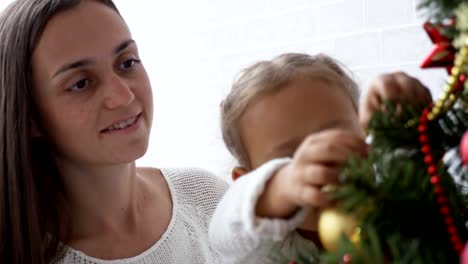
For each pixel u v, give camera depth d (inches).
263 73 23.2
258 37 56.2
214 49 59.9
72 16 28.7
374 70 48.6
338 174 12.3
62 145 30.5
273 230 15.2
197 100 61.6
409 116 13.3
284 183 14.3
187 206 38.7
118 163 30.4
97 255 33.4
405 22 46.6
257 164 22.7
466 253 9.2
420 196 12.0
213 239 20.1
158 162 64.7
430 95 14.6
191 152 62.4
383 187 11.6
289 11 53.7
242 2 57.2
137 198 36.4
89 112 28.8
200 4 60.6
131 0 65.5
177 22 62.5
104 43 28.6
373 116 13.5
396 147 13.1
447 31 11.6
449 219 11.6
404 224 12.0
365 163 11.8
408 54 46.6
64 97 28.9
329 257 11.6
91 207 33.3
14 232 30.6
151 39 64.6
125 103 28.9
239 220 16.8
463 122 13.0
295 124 21.2
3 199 30.9
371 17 48.6
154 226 36.2
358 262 11.1
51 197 32.7
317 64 24.0
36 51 28.9
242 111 23.3
